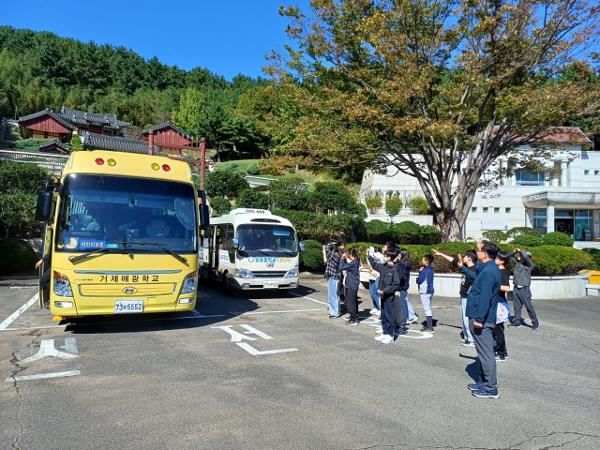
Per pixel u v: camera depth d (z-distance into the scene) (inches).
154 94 4119.1
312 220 804.6
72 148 2133.4
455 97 599.5
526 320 426.0
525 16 560.7
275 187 997.2
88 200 301.6
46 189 302.7
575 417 183.2
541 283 583.5
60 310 283.7
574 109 571.8
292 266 507.8
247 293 543.5
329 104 625.3
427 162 689.0
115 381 215.2
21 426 163.6
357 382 221.6
